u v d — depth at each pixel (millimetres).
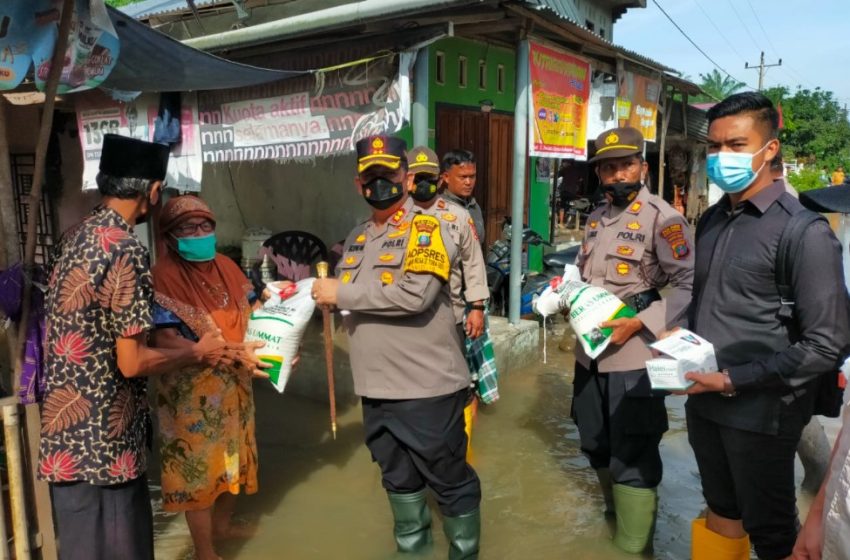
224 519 3482
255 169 7504
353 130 4992
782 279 2303
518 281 6434
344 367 5387
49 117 2633
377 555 3352
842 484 1733
